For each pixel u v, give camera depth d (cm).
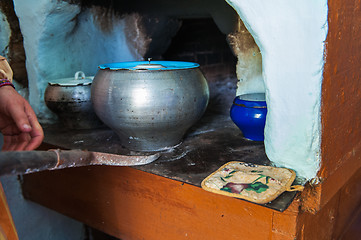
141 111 82
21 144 60
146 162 84
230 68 192
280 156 77
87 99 109
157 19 143
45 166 48
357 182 121
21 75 128
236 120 98
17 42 122
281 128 75
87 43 131
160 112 83
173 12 141
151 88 81
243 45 109
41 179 118
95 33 133
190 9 135
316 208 76
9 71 76
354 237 123
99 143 101
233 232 74
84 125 115
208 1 128
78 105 108
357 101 90
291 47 68
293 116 72
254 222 71
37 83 119
